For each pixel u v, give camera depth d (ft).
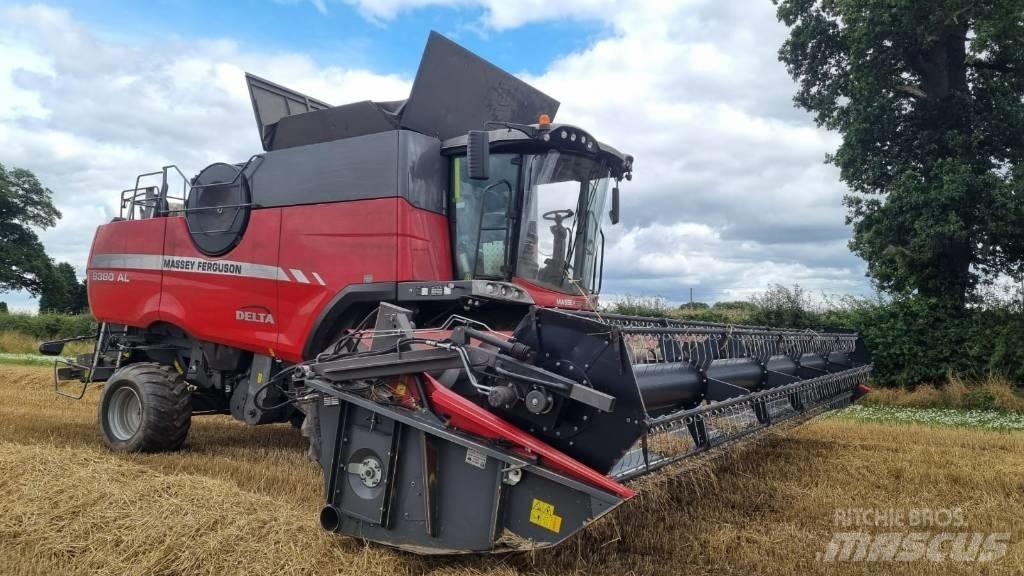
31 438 25.86
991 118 46.14
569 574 12.80
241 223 22.79
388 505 13.61
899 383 46.73
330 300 20.59
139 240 26.07
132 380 24.02
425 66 21.42
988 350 44.11
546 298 21.26
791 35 53.42
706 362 16.97
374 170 20.22
